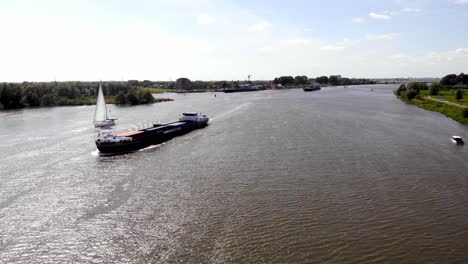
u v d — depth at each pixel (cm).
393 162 6372
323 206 4466
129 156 7244
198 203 4631
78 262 3366
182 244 3619
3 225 4122
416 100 18112
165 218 4212
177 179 5619
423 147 7525
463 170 5875
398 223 3994
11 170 6228
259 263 3259
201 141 8631
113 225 4075
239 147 7750
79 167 6431
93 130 10381
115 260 3384
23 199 4884
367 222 4022
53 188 5300
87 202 4753
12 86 19038
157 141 8644
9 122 12450
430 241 3603
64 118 13500
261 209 4400
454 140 7962
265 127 10412
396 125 10481
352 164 6262
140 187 5291
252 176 5675
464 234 3738
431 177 5534
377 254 3378
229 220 4122
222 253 3438
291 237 3706
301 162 6419
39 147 8069
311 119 11956
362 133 9188
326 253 3400
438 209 4359
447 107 14100
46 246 3659
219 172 5925
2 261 3400
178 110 16112
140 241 3706
